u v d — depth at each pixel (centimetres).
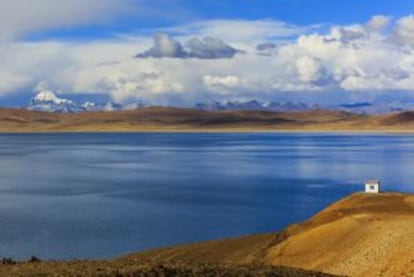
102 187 11562
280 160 18200
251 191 11000
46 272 2603
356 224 4931
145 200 9838
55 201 9706
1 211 8644
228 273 2694
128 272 2514
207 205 9294
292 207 9112
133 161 18138
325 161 17612
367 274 4019
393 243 4331
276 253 4981
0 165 16725
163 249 5612
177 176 13675
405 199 6322
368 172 14212
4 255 6000
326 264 4428
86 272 2550
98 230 7231
